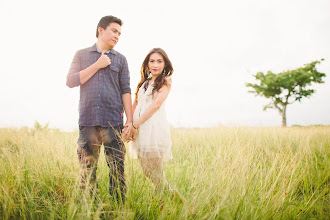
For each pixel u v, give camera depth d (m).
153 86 2.50
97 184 2.34
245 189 2.08
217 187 2.08
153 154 2.31
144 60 2.78
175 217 1.78
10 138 4.16
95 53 2.48
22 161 2.46
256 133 5.69
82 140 2.33
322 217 2.03
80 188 2.11
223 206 1.80
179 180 2.29
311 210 2.08
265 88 30.88
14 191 2.00
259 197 2.14
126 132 2.36
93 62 2.45
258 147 3.69
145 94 2.54
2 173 2.26
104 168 2.74
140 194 2.08
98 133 2.36
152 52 2.62
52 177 2.39
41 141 3.28
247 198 2.02
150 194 2.13
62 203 2.04
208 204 1.92
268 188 2.36
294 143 4.81
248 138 4.53
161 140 2.39
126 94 2.60
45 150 2.98
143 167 2.35
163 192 2.20
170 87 2.53
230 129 6.17
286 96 30.81
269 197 2.07
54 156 2.78
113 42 2.43
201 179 2.14
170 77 2.59
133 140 2.42
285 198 2.21
